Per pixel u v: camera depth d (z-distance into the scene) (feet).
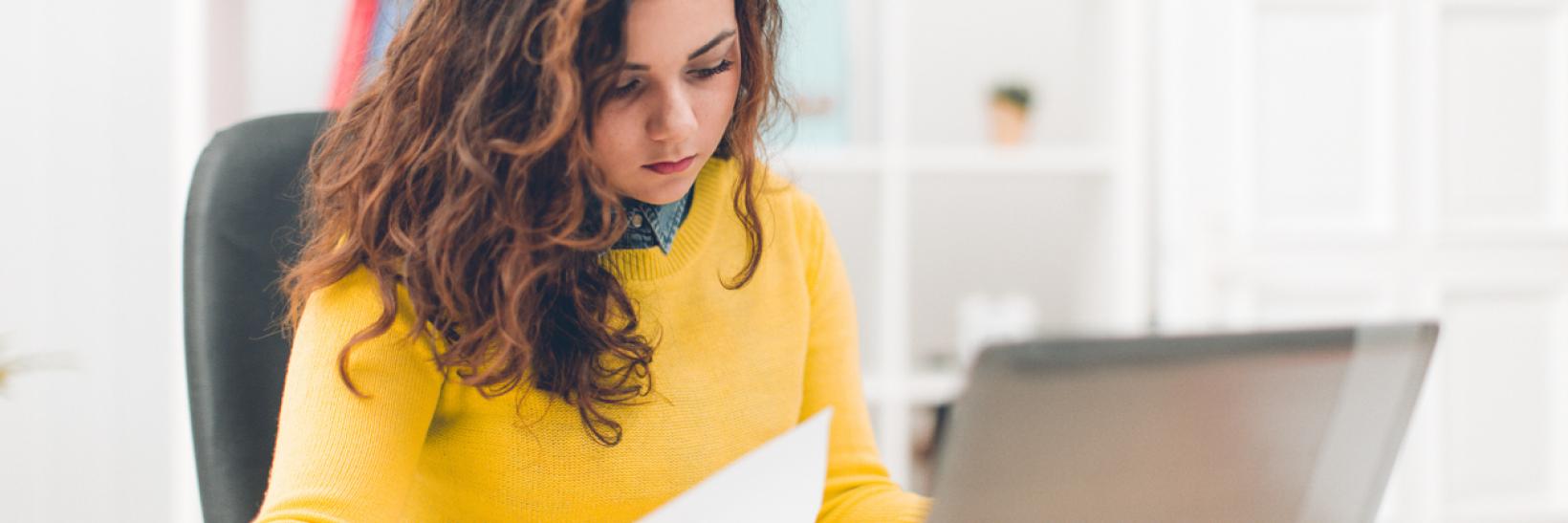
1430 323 2.08
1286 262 7.86
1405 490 8.14
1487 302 8.09
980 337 7.95
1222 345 1.86
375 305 2.73
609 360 2.91
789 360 3.34
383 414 2.68
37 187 6.11
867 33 7.76
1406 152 7.90
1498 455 8.19
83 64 6.10
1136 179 7.66
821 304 3.56
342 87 5.52
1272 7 7.74
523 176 2.54
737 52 2.75
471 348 2.67
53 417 6.18
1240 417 1.89
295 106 7.14
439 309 2.70
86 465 6.21
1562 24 7.99
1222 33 7.73
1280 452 1.96
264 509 2.56
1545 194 8.09
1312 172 7.87
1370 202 7.93
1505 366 8.14
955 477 1.72
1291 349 1.94
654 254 3.08
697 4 2.49
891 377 7.52
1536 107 8.04
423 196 2.68
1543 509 8.24
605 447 2.96
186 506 6.04
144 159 6.17
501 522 3.00
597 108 2.50
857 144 7.78
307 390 2.67
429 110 2.64
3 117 6.06
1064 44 8.61
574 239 2.69
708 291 3.18
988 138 8.13
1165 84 7.88
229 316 3.12
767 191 3.40
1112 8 7.91
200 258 3.14
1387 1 7.81
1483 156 8.01
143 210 6.18
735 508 2.14
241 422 3.09
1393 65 7.82
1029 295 8.79
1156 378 1.79
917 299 8.73
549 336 2.77
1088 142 8.43
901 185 7.43
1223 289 7.81
